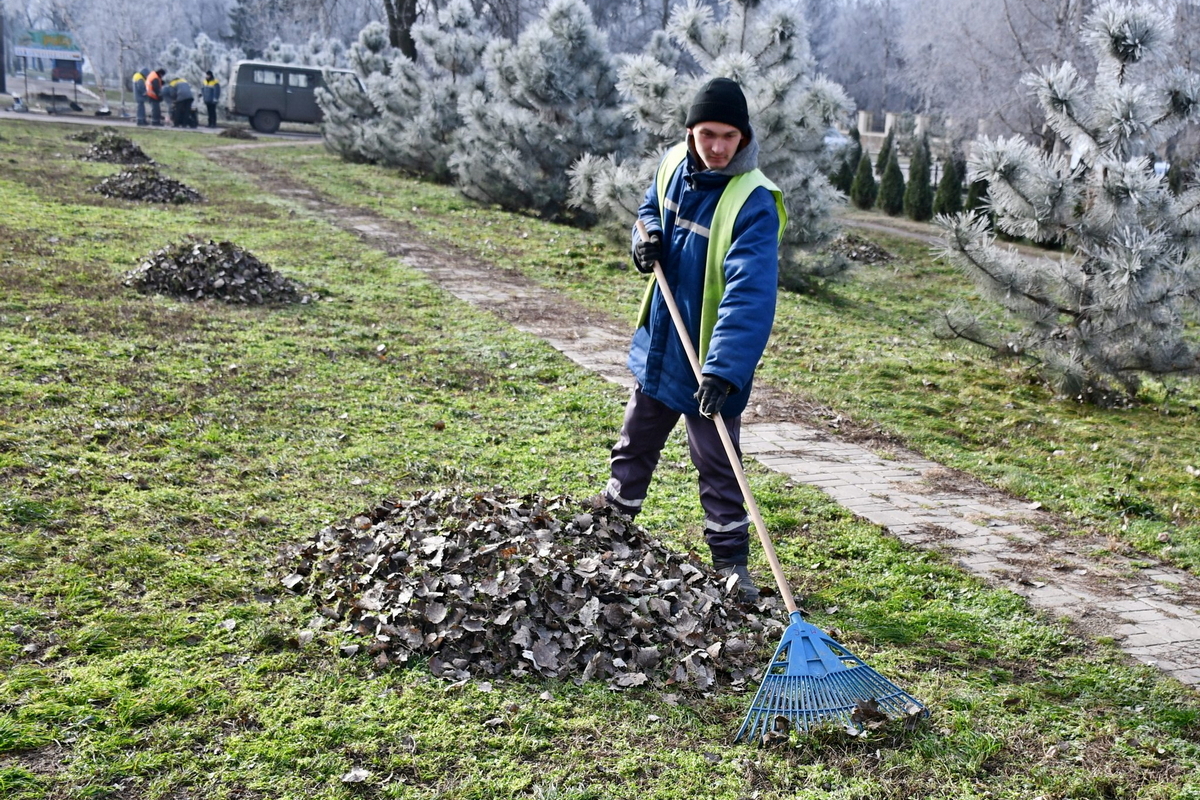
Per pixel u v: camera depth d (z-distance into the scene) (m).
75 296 8.59
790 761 3.14
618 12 51.56
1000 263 9.26
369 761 2.95
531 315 10.13
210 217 14.10
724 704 3.45
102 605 3.68
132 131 29.05
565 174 17.17
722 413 4.09
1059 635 4.21
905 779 3.10
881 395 8.63
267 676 3.33
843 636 4.05
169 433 5.64
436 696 3.30
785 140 12.89
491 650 3.57
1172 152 25.11
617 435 6.54
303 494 5.00
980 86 30.28
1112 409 9.21
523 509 4.39
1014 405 8.86
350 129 24.88
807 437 7.20
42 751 2.84
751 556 4.86
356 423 6.26
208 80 35.03
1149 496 6.53
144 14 51.25
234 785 2.79
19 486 4.64
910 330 12.23
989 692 3.68
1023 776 3.17
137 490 4.80
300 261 11.48
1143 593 4.81
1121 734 3.46
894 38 61.25
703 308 4.04
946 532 5.47
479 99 18.12
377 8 48.50
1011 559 5.15
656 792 2.93
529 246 14.47
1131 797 3.10
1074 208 9.07
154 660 3.35
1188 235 8.83
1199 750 3.38
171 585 3.89
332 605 3.80
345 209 16.64
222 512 4.66
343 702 3.23
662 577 4.11
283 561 4.18
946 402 8.66
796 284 14.06
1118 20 9.23
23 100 39.41
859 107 70.62
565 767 3.01
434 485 5.32
